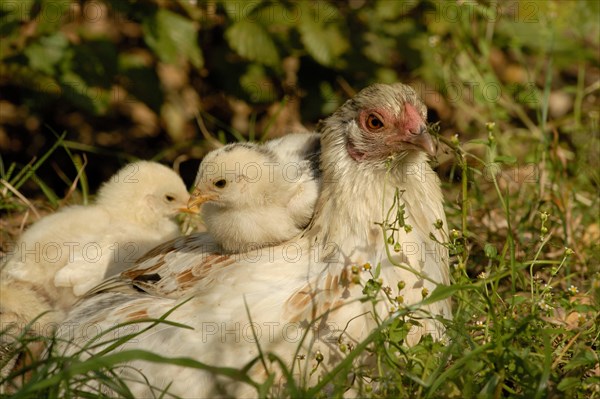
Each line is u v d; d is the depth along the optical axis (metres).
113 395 8.62
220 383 8.35
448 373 7.66
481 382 8.05
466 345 8.73
